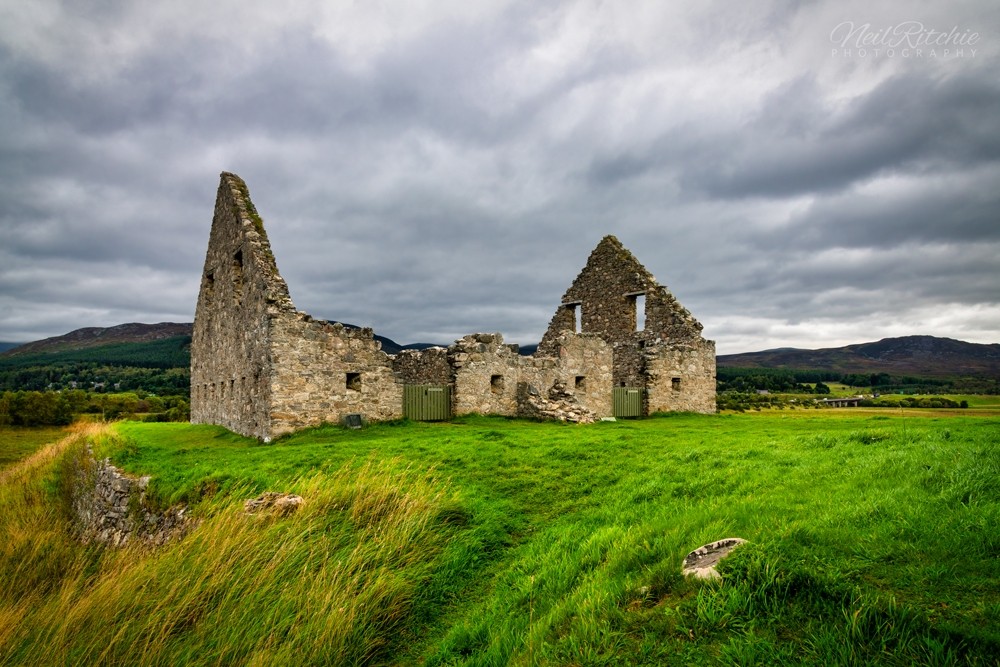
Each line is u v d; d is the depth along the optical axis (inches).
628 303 1355.8
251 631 281.9
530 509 437.7
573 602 240.4
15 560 547.8
